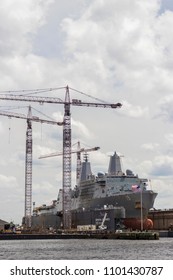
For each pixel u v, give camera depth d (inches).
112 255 4894.2
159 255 4842.5
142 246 6299.2
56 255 5007.4
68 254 5103.3
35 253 5364.2
